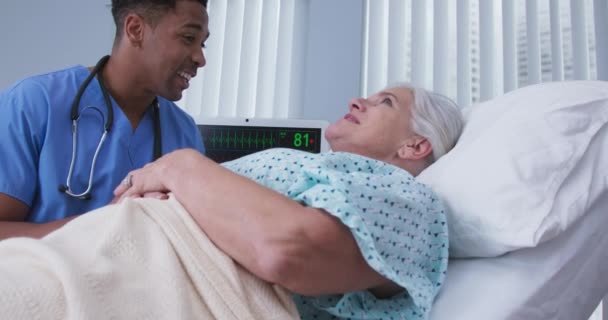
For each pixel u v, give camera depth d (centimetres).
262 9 217
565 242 76
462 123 103
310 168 68
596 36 197
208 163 71
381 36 212
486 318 69
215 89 218
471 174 81
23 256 57
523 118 82
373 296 73
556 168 75
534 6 202
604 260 80
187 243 62
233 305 57
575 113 79
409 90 103
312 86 211
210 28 220
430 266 73
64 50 224
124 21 124
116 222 62
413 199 70
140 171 82
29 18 225
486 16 204
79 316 48
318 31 213
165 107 144
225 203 62
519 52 202
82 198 116
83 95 124
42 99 117
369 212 63
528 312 71
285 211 59
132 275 57
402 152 98
